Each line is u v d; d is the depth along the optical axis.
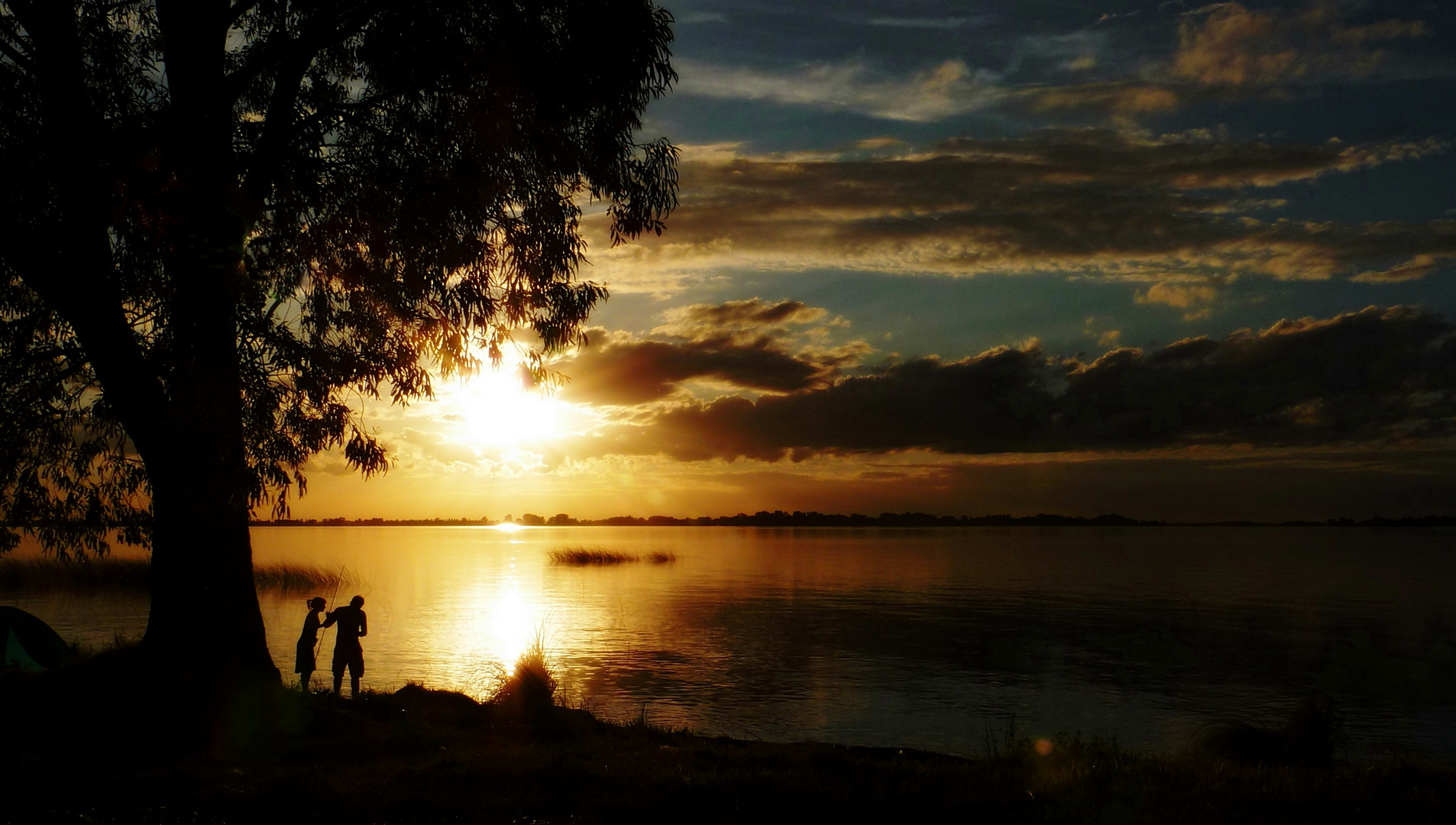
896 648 37.22
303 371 12.08
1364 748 21.06
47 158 11.27
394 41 12.75
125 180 11.22
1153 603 60.50
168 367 11.35
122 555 67.94
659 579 81.06
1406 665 34.75
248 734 11.66
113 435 12.68
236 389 11.76
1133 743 20.70
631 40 13.34
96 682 12.05
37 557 61.06
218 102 12.19
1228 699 27.05
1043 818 8.97
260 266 13.01
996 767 11.77
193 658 12.01
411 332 13.37
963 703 25.64
